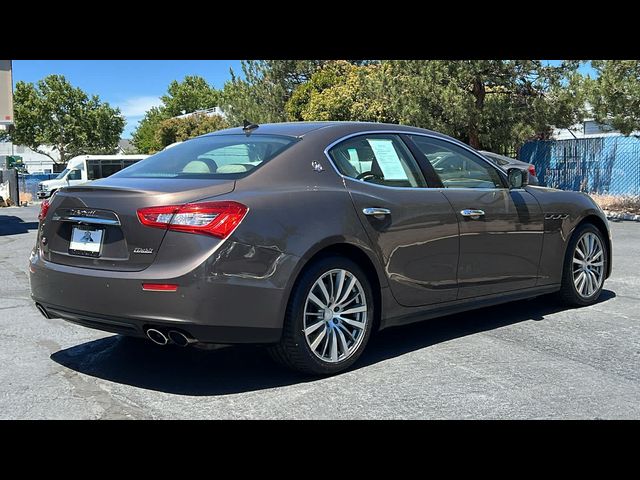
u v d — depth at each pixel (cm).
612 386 402
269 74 3591
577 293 603
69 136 6438
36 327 563
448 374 424
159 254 370
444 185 500
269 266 383
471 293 506
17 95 6319
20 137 6347
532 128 1897
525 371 430
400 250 452
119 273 377
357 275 428
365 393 390
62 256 414
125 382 415
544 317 578
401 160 484
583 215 600
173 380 418
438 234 474
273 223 388
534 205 554
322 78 3319
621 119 1612
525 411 363
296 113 3341
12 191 2808
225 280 368
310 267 405
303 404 374
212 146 468
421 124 1936
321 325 412
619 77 1608
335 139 456
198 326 363
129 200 385
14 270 915
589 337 513
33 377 426
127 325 377
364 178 455
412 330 538
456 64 1867
